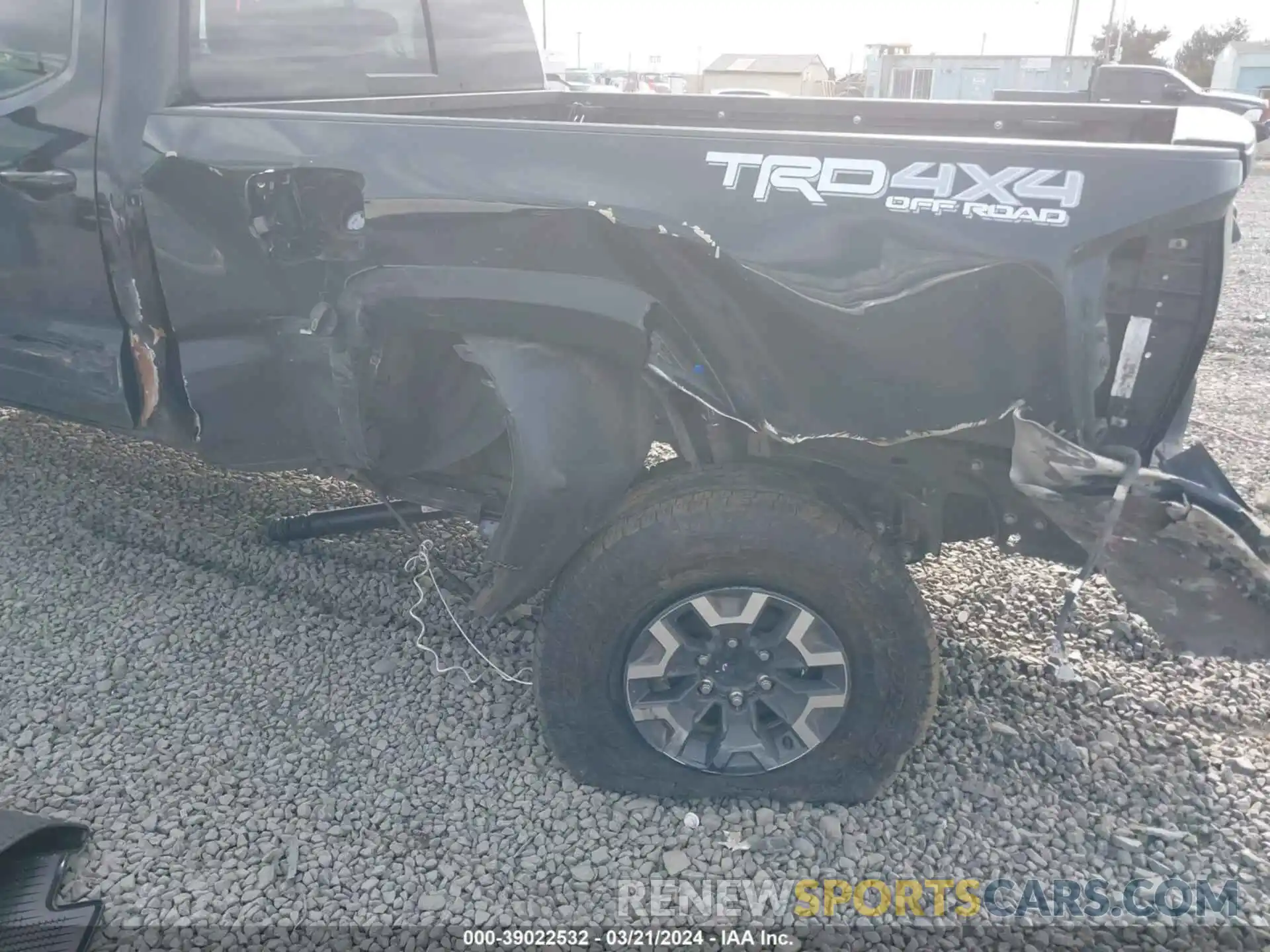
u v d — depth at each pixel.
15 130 2.72
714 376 2.22
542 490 2.25
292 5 2.95
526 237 2.21
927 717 2.41
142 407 2.83
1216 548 2.05
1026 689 2.96
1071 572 3.60
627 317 2.18
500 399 2.24
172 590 3.37
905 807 2.52
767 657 2.41
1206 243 2.01
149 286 2.65
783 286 2.12
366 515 3.33
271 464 2.71
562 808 2.50
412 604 3.35
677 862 2.35
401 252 2.29
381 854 2.36
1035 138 3.33
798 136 2.10
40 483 4.01
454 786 2.57
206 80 2.67
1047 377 2.06
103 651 3.04
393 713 2.84
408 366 2.47
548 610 2.41
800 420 2.22
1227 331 6.89
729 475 2.39
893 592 2.30
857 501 2.49
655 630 2.39
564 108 3.98
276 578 3.47
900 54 28.64
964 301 2.05
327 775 2.60
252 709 2.83
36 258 2.81
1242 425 5.01
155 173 2.51
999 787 2.60
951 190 2.04
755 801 2.51
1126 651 3.16
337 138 2.31
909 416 2.16
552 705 2.46
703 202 2.13
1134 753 2.72
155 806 2.46
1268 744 2.76
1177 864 2.37
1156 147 1.97
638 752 2.50
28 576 3.40
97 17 2.59
